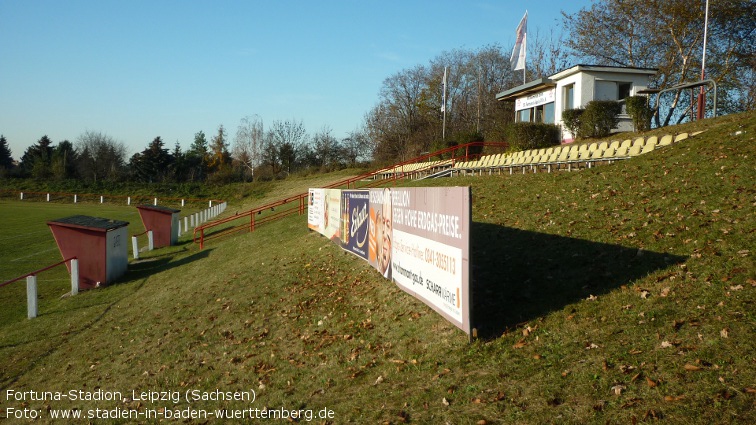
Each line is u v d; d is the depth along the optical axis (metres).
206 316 11.88
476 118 58.66
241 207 48.47
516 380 5.73
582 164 18.62
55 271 21.17
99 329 12.52
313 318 10.09
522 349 6.38
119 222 19.86
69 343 11.77
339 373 7.44
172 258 22.53
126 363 9.81
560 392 5.26
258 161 78.88
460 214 7.09
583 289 7.62
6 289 18.17
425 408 5.71
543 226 11.10
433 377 6.39
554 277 8.38
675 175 11.70
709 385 4.72
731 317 5.72
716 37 35.06
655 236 8.71
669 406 4.59
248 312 11.52
